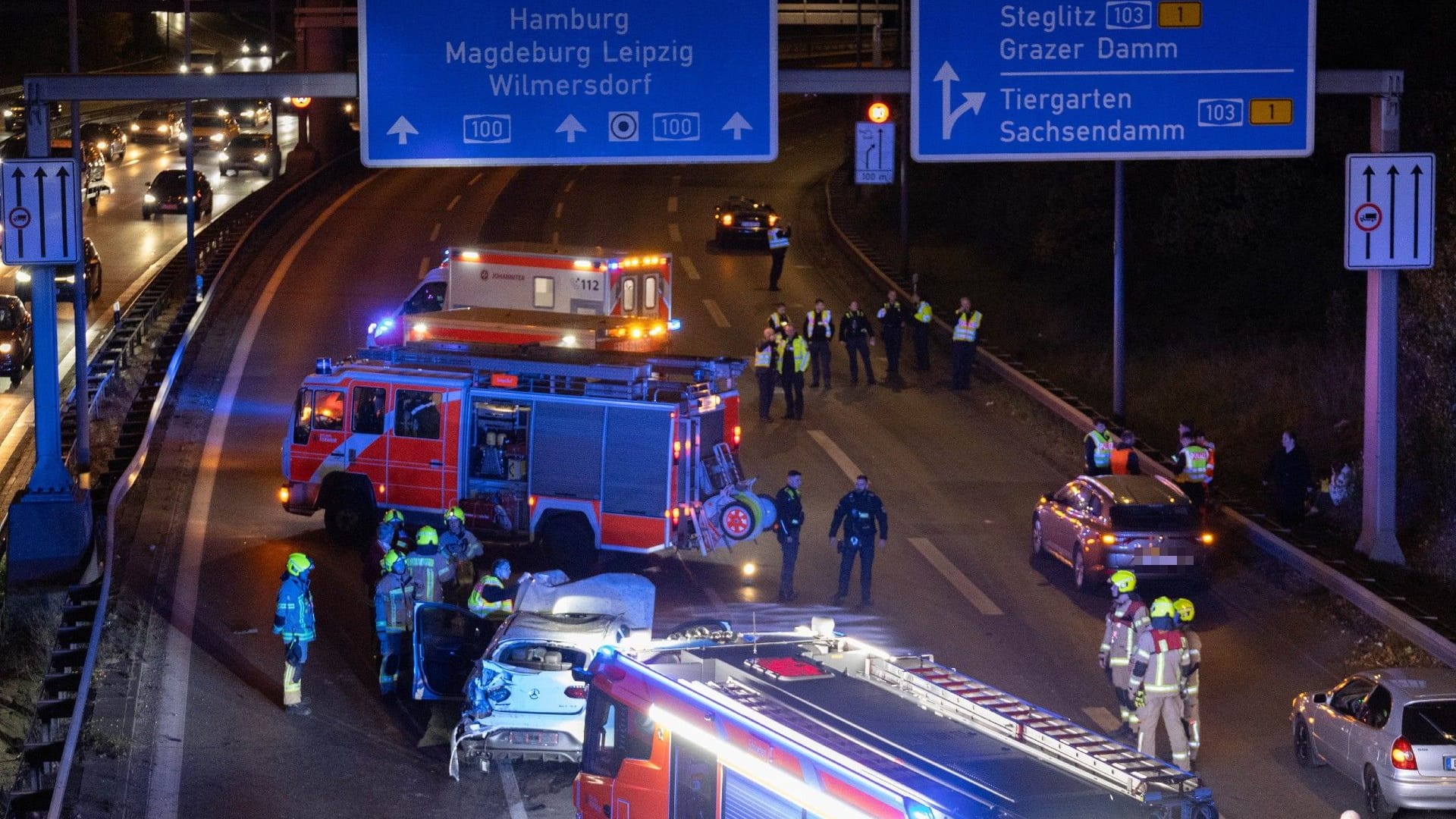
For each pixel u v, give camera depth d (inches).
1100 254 2573.8
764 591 1243.8
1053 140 1136.8
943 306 2415.1
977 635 1151.6
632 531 1214.9
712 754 614.2
